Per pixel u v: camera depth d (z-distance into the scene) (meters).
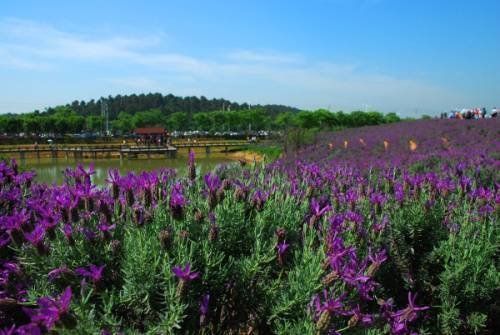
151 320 2.38
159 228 2.71
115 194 2.97
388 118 97.25
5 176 3.86
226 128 119.25
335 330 2.33
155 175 3.34
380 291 3.19
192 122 126.38
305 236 3.01
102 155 57.78
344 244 2.89
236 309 2.74
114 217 2.88
